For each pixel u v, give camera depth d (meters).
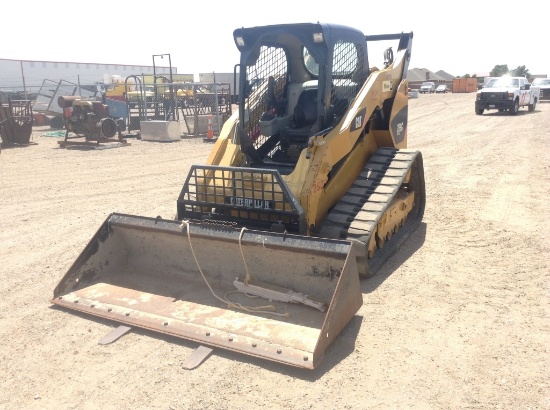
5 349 4.12
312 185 5.02
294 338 4.00
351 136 5.62
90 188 10.36
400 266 5.68
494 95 23.92
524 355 3.81
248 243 4.50
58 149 16.77
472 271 5.47
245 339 4.02
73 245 6.78
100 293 4.96
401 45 7.23
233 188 5.23
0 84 44.09
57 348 4.12
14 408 3.38
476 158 12.36
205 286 5.04
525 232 6.63
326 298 4.47
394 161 6.28
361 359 3.84
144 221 5.11
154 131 18.94
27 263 6.14
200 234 4.73
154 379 3.65
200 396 3.44
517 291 4.93
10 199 9.50
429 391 3.43
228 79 43.62
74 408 3.36
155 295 4.89
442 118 23.88
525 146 13.72
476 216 7.46
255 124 6.04
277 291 4.62
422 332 4.21
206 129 20.66
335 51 5.56
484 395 3.36
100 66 53.47
